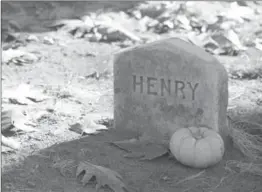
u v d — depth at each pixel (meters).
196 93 5.44
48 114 6.28
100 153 5.37
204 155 5.02
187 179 4.92
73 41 9.38
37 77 7.57
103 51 8.81
